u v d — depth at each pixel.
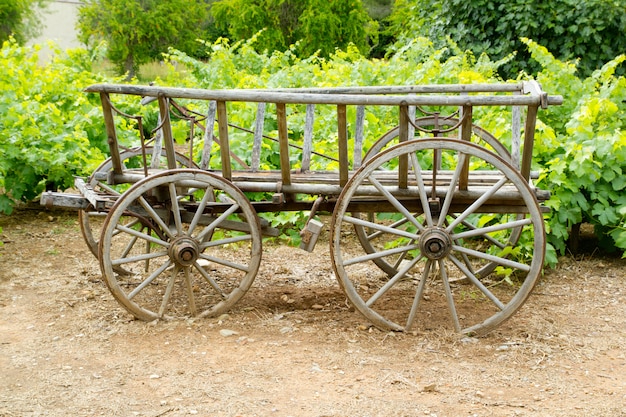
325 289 4.95
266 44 17.23
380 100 3.83
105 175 4.35
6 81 7.75
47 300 4.65
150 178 4.02
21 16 22.70
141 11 20.23
